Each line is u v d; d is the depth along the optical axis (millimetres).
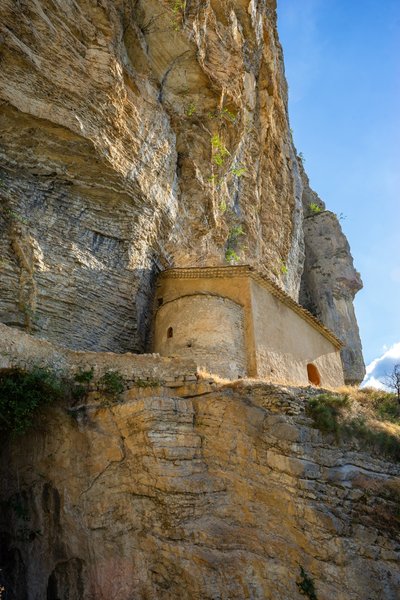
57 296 15516
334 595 9383
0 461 12195
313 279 43719
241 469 11102
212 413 11883
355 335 41094
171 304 17453
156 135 19094
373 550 9867
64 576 10484
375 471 11422
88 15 17062
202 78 21188
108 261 17172
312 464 10938
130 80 18375
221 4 24078
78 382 12500
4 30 14328
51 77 15320
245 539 10227
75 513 10852
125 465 11141
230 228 25859
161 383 12703
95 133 16109
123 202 17641
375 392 16625
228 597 9547
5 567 11031
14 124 14953
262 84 31500
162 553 10039
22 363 11789
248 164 28578
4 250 14820
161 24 19750
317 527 10062
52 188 16281
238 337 16672
